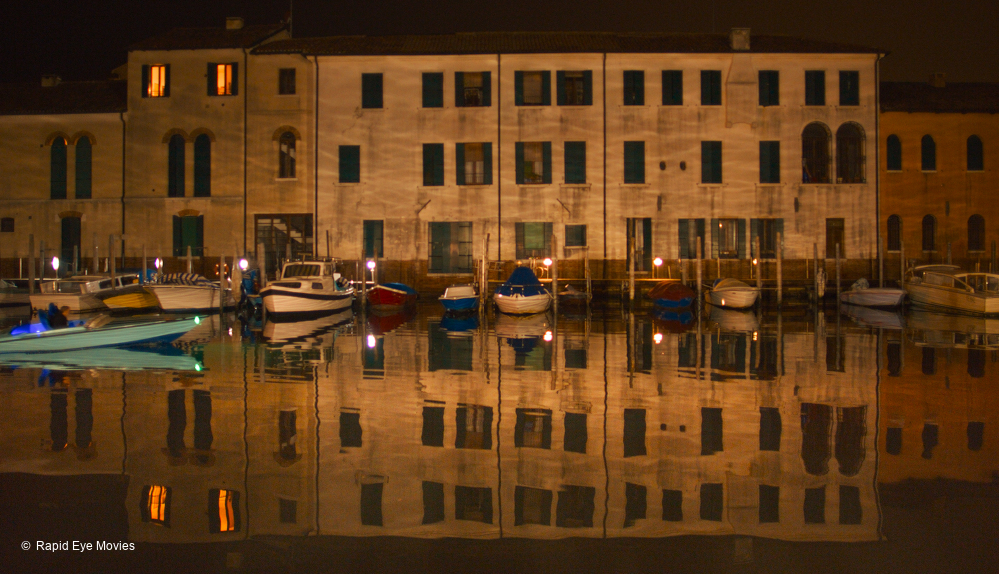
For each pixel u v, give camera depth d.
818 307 32.16
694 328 24.12
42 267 32.34
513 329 24.06
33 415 11.81
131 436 10.66
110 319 25.31
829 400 12.91
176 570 6.84
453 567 6.86
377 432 10.94
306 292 27.52
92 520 7.79
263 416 11.84
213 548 7.23
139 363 16.86
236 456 9.77
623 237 34.44
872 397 13.14
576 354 18.30
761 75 34.56
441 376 15.29
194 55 35.12
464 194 34.59
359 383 14.54
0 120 35.94
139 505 8.18
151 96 35.28
